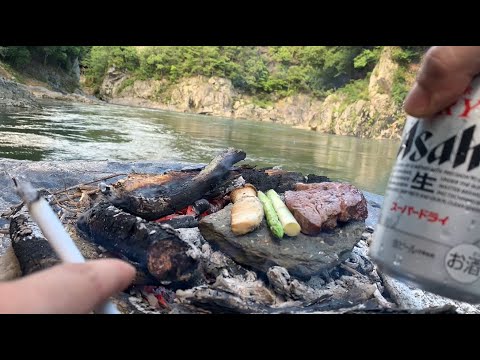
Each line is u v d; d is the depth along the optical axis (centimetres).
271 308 32
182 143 182
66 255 16
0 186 63
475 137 15
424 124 16
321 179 61
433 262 16
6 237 46
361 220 46
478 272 15
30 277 13
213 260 42
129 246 35
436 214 15
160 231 35
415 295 39
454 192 15
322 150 215
